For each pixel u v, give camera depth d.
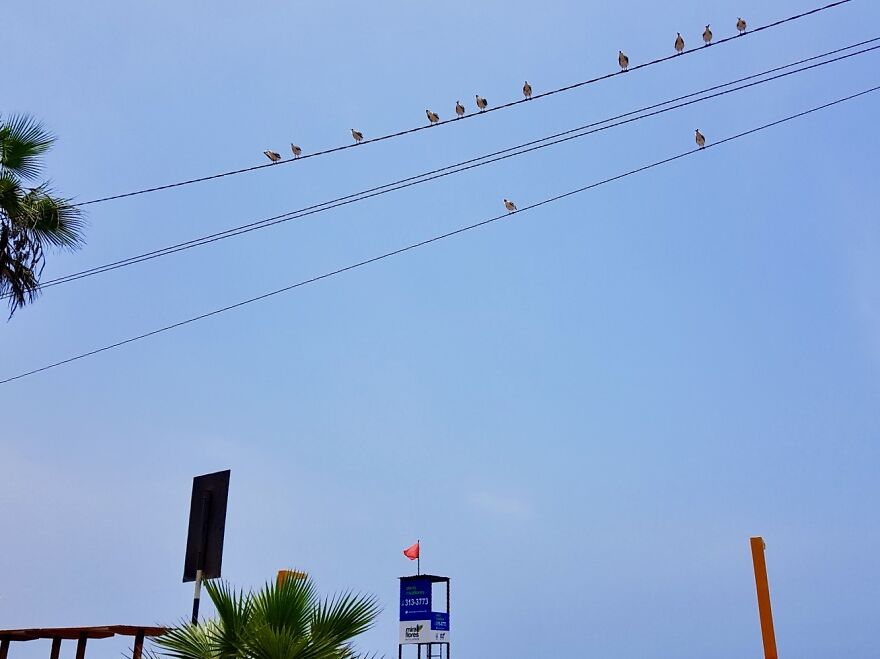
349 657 12.19
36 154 20.45
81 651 20.30
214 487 13.77
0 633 20.59
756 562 16.66
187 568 13.42
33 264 20.48
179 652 12.22
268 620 12.12
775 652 15.89
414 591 40.16
